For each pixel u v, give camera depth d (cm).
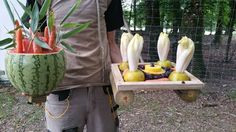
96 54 165
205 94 459
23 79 117
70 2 154
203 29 506
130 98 134
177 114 400
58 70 122
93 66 165
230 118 390
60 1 153
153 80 137
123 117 388
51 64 119
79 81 163
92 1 159
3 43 121
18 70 116
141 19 527
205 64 513
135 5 528
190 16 502
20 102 427
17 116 386
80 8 156
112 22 179
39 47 119
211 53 529
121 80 137
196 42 496
